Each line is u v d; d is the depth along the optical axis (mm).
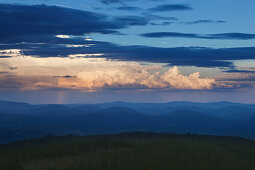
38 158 44750
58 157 44125
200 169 37031
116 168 36219
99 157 40875
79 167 36469
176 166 37625
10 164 37844
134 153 42906
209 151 45906
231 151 48750
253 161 42875
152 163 38469
